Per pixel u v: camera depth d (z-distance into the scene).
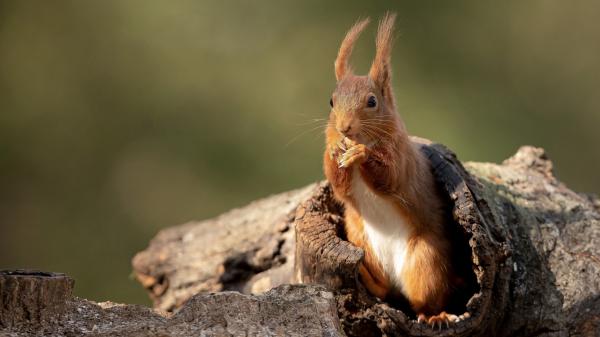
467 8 18.06
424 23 17.78
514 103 17.75
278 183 17.25
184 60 17.84
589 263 7.12
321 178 16.94
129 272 17.14
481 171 8.02
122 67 17.67
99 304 5.98
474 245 6.29
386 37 7.03
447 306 6.74
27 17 17.58
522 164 8.53
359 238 6.96
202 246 9.17
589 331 6.77
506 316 6.84
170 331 5.30
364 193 6.78
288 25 18.25
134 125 17.64
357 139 6.66
